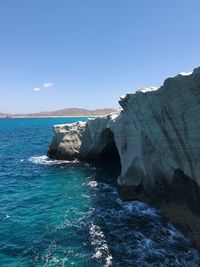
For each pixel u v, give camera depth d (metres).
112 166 38.44
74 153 42.47
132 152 24.84
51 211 22.17
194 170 15.77
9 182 31.55
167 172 19.16
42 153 52.19
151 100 18.39
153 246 16.22
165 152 18.78
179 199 18.11
